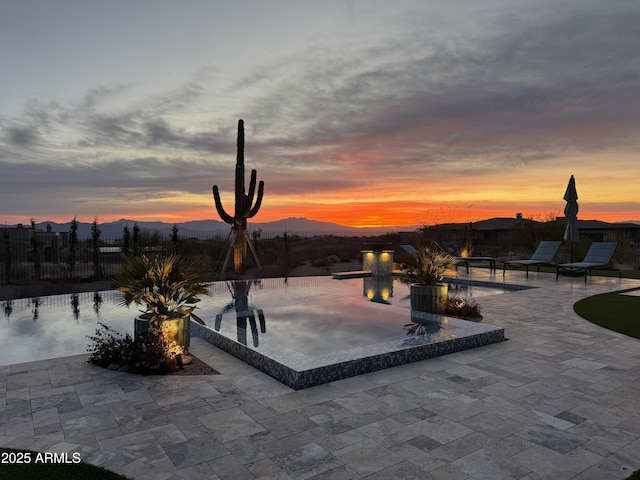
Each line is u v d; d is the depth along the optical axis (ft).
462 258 51.78
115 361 16.26
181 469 8.53
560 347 18.60
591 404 12.13
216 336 19.69
